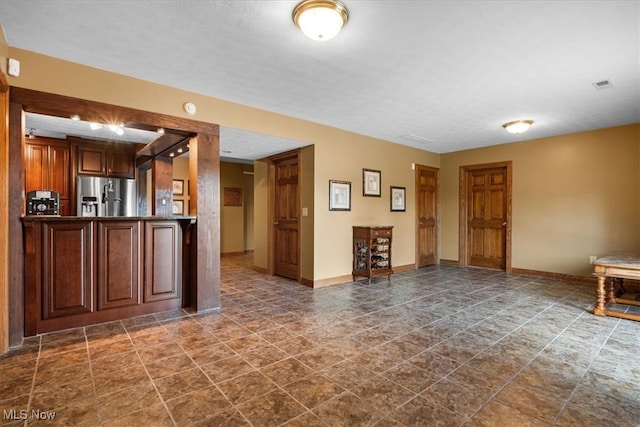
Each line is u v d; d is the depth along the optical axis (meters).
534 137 5.33
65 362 2.25
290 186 5.15
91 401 1.79
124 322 3.07
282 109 3.93
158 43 2.43
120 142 4.96
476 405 1.77
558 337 2.73
